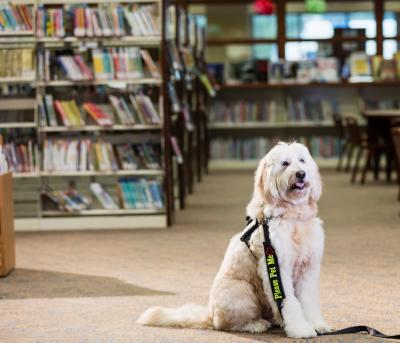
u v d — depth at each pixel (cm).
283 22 1678
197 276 659
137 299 583
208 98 1565
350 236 840
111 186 979
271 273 451
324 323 470
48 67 948
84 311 551
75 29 945
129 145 963
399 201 1102
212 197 1196
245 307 464
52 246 830
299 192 450
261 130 1641
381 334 464
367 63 1593
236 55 1753
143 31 944
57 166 952
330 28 1738
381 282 621
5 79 942
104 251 791
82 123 951
